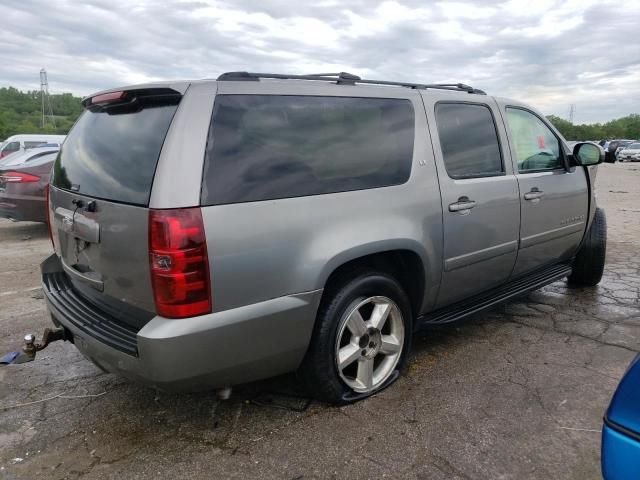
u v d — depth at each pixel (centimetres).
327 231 269
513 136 403
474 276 365
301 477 241
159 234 223
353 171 290
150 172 233
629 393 152
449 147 346
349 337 297
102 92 287
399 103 324
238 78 265
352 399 299
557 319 439
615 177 2245
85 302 289
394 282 309
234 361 246
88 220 264
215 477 242
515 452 256
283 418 289
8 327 435
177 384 235
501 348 380
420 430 275
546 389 318
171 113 241
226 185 238
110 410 303
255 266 243
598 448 258
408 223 306
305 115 277
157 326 228
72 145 314
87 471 248
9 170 809
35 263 677
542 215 418
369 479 238
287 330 259
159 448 265
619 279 563
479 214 354
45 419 294
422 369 346
